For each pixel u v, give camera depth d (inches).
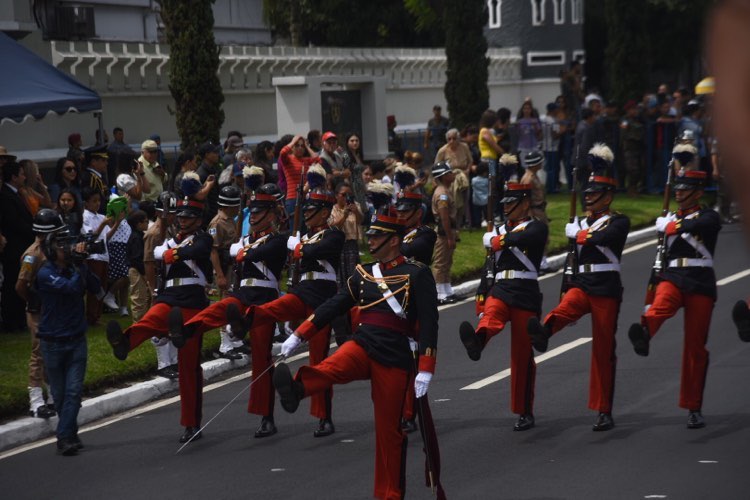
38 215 829.8
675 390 949.8
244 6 3243.1
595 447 782.5
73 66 1959.9
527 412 844.0
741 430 809.5
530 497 668.1
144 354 1114.7
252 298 893.2
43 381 938.1
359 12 3189.0
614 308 835.4
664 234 845.8
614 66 2874.0
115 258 1258.0
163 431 906.1
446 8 2571.4
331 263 892.0
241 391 1024.2
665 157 2464.3
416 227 852.6
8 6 1812.3
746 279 1504.7
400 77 2913.4
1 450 871.7
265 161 1649.9
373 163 1637.6
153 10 2859.3
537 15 3371.1
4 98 1384.1
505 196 869.8
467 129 2128.4
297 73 2539.4
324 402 859.4
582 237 837.2
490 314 840.9
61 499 723.4
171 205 1141.7
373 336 653.9
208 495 714.2
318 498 692.1
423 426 636.1
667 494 658.8
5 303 1229.7
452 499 675.4
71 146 1567.4
